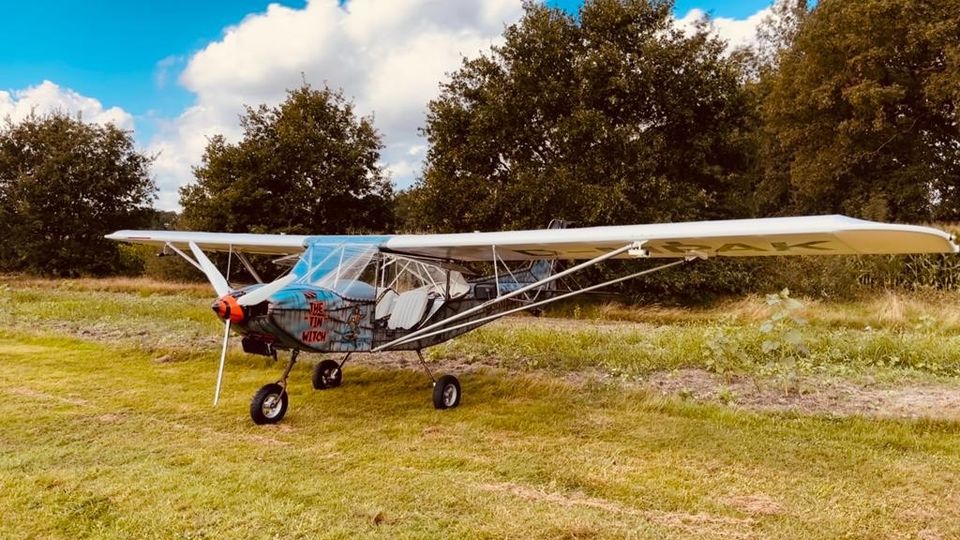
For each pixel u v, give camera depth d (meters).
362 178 21.11
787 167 23.12
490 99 13.89
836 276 13.44
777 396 5.82
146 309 12.09
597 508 3.32
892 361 7.00
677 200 13.20
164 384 6.36
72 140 23.98
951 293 12.08
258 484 3.58
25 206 22.77
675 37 13.98
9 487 3.46
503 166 14.88
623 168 13.08
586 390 6.16
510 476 3.82
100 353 7.99
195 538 2.88
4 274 23.84
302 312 4.86
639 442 4.52
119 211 25.19
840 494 3.53
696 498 3.47
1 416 5.07
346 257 5.62
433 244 5.79
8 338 9.09
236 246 7.89
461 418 5.23
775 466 4.00
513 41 14.19
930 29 15.66
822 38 18.17
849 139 17.98
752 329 8.13
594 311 12.72
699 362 7.24
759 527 3.10
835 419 5.02
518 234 5.66
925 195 18.66
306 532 2.96
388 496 3.44
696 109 14.09
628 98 13.62
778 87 19.83
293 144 19.38
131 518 3.07
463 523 3.08
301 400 5.85
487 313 6.93
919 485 3.66
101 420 5.00
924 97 17.25
